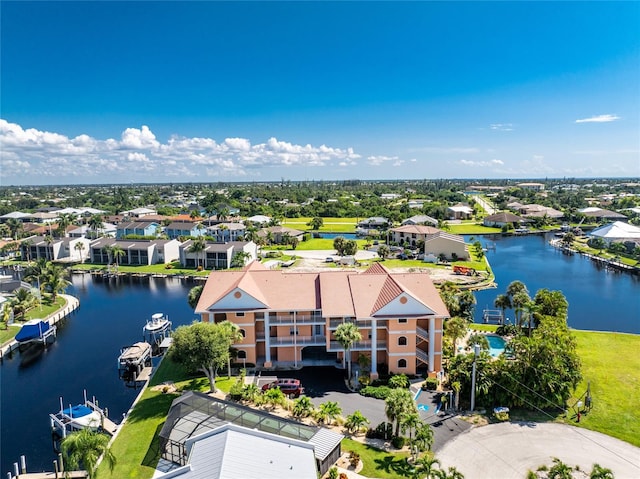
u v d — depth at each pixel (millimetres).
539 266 135625
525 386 49656
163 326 81562
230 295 60875
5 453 47375
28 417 54469
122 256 144250
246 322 61469
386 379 57781
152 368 67125
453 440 44219
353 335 54000
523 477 38656
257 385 55125
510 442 43844
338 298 61844
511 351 56312
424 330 60062
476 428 46406
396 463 40750
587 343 70875
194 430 40844
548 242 179750
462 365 52406
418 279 64312
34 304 97375
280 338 62406
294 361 62750
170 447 40750
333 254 150500
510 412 49438
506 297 77688
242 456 33656
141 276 130750
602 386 55625
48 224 199375
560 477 35562
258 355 64250
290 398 53781
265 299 62594
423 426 40594
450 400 51312
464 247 137500
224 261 134750
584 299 101312
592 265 137250
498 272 127750
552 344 52094
